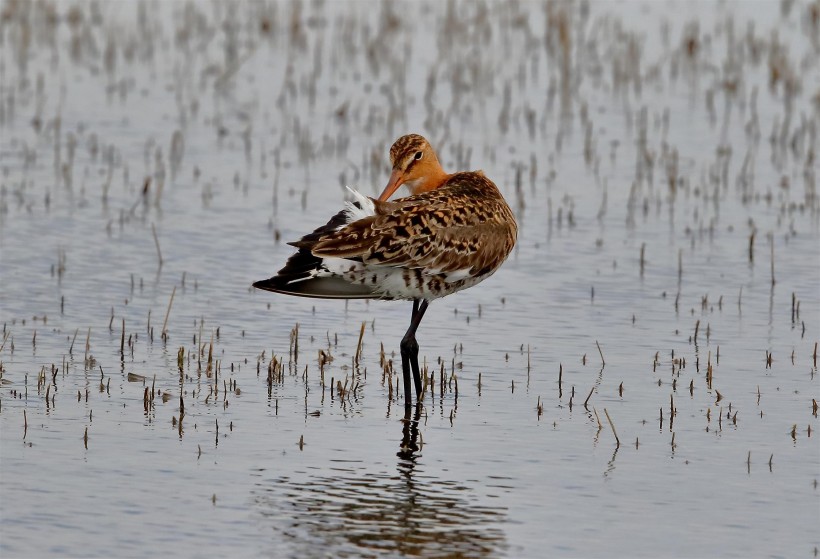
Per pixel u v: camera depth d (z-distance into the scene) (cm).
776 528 953
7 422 1113
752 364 1322
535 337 1405
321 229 1158
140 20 2817
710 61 2656
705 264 1678
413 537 927
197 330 1399
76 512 948
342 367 1305
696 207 1922
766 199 1956
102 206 1838
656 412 1188
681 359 1327
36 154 2052
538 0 3077
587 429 1145
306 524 942
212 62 2611
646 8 3075
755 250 1739
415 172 1316
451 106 2367
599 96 2483
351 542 917
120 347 1330
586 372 1295
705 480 1037
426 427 1147
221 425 1132
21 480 997
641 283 1602
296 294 1143
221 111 2328
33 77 2469
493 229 1220
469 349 1366
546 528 948
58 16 2870
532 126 2256
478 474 1043
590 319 1468
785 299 1547
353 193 1170
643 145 2161
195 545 905
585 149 2131
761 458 1082
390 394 1213
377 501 986
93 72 2519
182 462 1046
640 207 1922
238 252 1675
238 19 2902
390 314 1484
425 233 1164
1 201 1828
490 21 2941
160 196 1891
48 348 1316
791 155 2170
